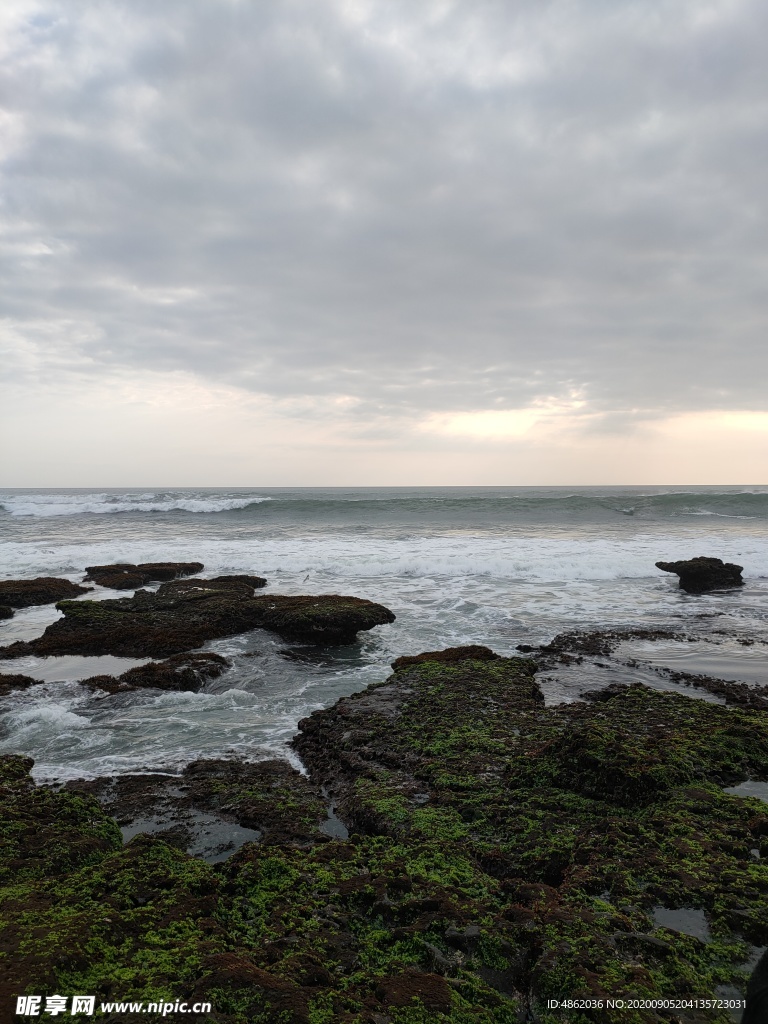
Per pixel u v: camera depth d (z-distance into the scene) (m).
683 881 4.69
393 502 43.12
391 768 7.27
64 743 8.39
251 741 8.48
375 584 20.33
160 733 8.78
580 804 6.07
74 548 26.03
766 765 6.87
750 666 11.95
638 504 44.53
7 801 5.93
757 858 5.05
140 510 42.72
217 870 4.96
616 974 3.69
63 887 4.42
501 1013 3.48
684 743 7.24
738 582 20.33
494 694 9.52
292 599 16.00
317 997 3.36
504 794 6.37
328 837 5.78
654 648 13.22
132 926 3.93
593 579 21.39
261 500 43.69
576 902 4.48
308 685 11.17
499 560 22.36
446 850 5.31
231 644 13.89
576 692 10.37
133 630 14.19
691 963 3.87
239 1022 3.13
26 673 11.98
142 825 6.11
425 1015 3.34
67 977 3.32
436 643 13.94
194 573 22.44
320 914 4.33
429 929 4.14
